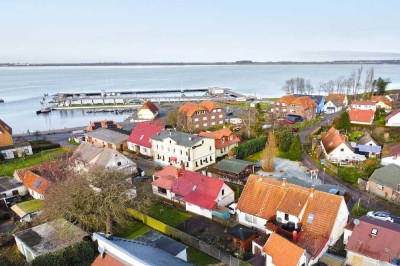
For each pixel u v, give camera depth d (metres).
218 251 38.12
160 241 37.44
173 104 177.00
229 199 52.22
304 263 33.28
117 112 162.75
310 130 98.56
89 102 194.62
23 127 131.88
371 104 113.00
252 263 35.12
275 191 44.81
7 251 41.53
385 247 33.94
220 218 46.75
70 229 41.25
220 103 174.25
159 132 78.75
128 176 60.19
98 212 42.06
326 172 65.19
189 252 40.06
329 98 146.50
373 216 44.44
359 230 36.53
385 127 94.44
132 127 116.88
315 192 41.50
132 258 25.23
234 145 81.06
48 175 60.69
